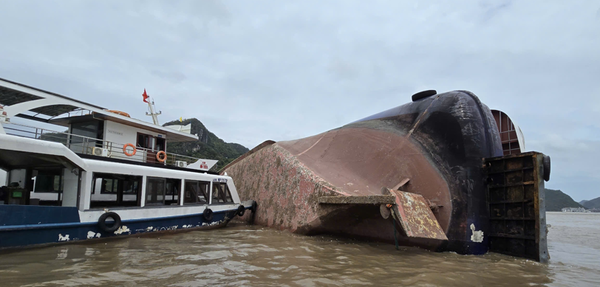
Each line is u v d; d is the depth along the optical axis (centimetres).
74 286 422
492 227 798
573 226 2227
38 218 669
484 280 527
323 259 625
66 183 776
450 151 856
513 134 1213
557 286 510
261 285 448
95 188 865
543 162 727
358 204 782
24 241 646
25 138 667
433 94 1033
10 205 632
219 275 490
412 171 912
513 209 760
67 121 1266
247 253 661
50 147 700
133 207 851
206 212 1052
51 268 507
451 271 569
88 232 750
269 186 1245
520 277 558
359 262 608
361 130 1140
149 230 882
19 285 421
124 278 463
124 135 1273
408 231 666
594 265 696
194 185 1060
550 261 724
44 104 1042
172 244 748
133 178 884
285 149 1290
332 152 1168
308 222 946
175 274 489
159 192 943
